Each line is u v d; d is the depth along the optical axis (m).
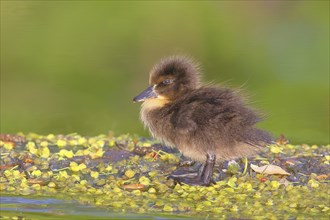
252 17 25.36
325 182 11.53
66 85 19.83
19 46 22.09
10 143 13.23
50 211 10.47
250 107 11.77
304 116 17.03
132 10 25.36
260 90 19.20
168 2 26.16
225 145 11.39
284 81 19.94
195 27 24.16
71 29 23.36
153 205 10.68
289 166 12.14
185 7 25.80
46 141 13.62
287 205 10.62
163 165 12.23
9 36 22.84
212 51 22.16
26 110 17.81
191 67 12.52
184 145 11.57
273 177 11.66
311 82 19.91
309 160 12.41
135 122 17.05
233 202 10.74
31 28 23.42
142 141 13.77
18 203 10.77
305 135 15.44
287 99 18.52
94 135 15.89
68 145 13.34
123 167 12.15
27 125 16.69
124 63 21.11
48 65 21.03
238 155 11.57
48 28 23.61
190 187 11.28
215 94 11.81
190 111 11.52
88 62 21.16
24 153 12.72
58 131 16.28
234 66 21.17
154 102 12.22
